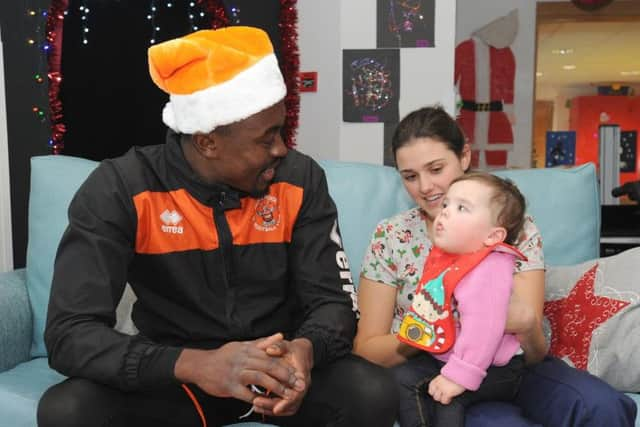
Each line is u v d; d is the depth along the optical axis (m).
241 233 1.26
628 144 5.75
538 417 1.22
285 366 1.01
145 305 1.29
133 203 1.22
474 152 4.66
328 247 1.31
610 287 1.43
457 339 1.21
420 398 1.24
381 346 1.35
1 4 2.92
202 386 1.01
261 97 1.13
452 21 3.53
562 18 4.66
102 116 3.57
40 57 2.97
